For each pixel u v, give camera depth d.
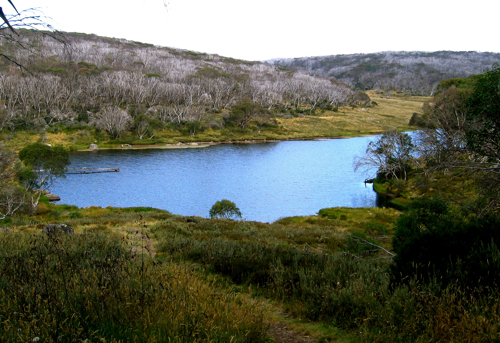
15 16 4.14
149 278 5.78
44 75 84.94
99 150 77.00
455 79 61.56
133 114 98.62
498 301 4.78
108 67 126.88
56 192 45.75
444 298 5.11
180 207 40.97
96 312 4.37
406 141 50.62
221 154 78.50
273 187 51.88
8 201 30.28
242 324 4.76
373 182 55.00
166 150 80.94
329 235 20.28
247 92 146.75
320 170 64.69
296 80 183.38
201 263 9.72
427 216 10.35
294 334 5.41
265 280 8.16
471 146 11.22
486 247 6.13
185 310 4.69
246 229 21.53
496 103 10.37
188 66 177.62
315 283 7.34
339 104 167.75
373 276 7.58
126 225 19.20
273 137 104.38
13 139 72.56
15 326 3.85
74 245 8.14
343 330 5.43
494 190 10.08
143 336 3.98
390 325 5.07
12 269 5.60
